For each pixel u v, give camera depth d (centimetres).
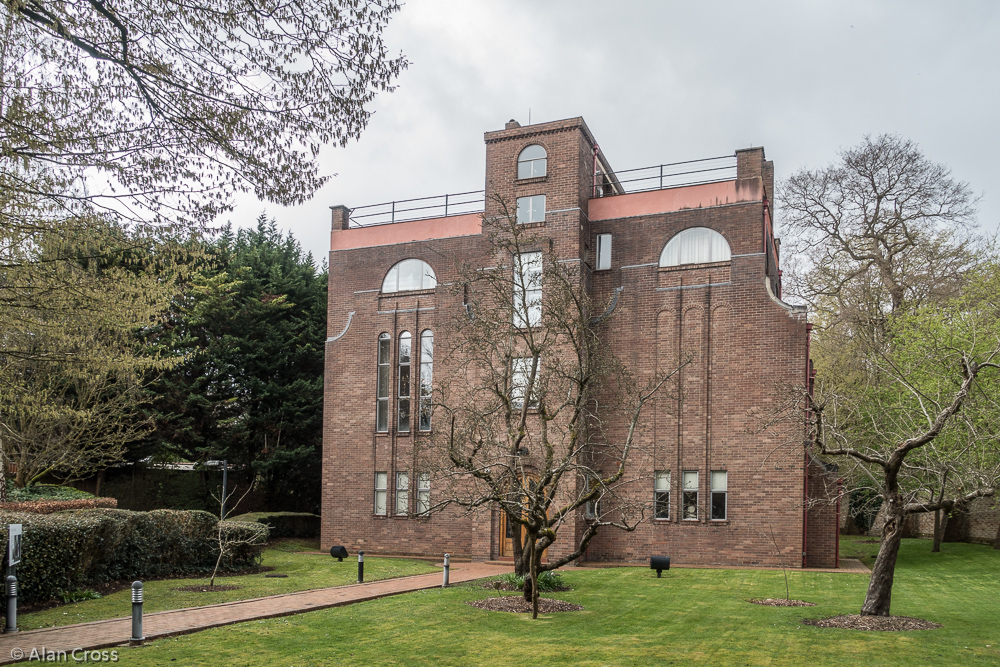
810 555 2431
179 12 1127
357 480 3036
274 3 1141
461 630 1343
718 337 2555
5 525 1481
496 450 1911
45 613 1461
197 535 2178
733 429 2492
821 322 3772
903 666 1107
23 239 1269
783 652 1190
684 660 1145
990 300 2652
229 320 3731
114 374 2597
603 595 1769
